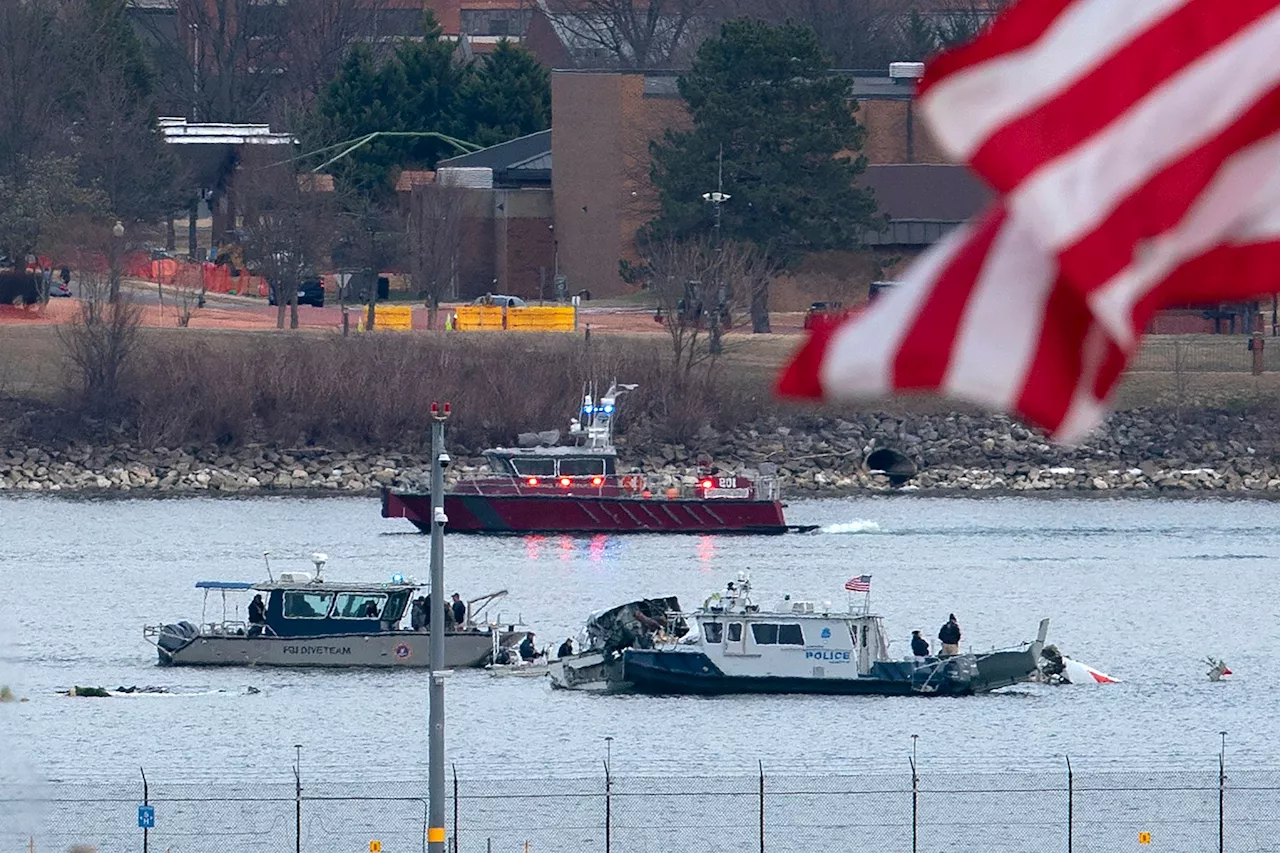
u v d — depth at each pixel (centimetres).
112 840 15862
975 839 16150
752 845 15825
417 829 16212
